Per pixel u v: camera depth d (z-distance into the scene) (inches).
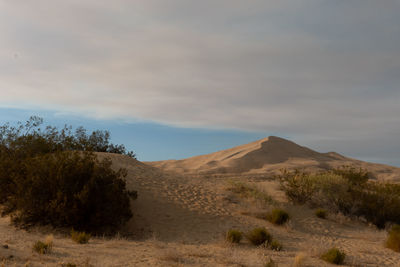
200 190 648.4
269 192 692.7
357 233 494.6
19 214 418.3
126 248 316.8
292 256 315.3
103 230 414.6
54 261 233.6
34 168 438.9
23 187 422.0
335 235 474.3
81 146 766.5
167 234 423.5
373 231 519.2
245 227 468.1
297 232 470.3
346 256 323.9
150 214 491.5
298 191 627.5
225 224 474.9
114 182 453.7
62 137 738.2
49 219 406.9
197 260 271.4
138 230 432.1
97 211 408.2
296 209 593.9
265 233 375.2
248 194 638.5
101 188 433.1
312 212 589.6
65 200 395.5
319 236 459.2
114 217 416.5
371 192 668.1
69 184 420.5
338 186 667.4
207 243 376.5
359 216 599.8
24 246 277.7
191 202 566.6
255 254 310.7
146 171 741.3
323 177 693.3
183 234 423.2
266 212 536.7
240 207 566.3
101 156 775.7
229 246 349.1
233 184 704.4
